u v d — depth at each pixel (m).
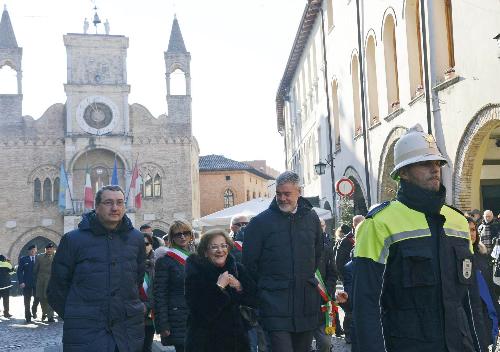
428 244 3.45
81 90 47.25
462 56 12.89
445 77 13.85
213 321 5.50
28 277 17.84
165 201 48.31
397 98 17.84
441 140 14.06
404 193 3.61
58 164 47.12
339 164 24.67
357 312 3.45
